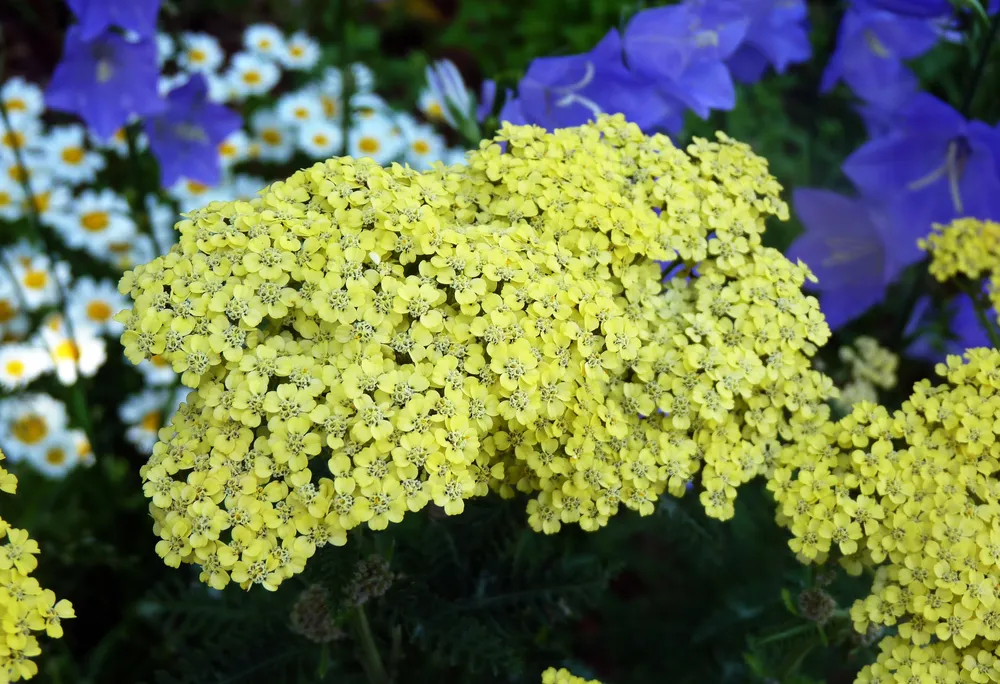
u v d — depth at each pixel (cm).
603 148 31
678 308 30
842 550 28
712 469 29
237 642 32
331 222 28
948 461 29
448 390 27
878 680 28
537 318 28
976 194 38
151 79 40
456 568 32
